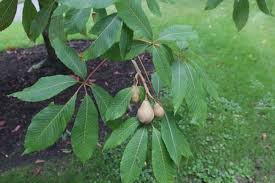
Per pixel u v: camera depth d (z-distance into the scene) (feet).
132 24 4.58
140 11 4.60
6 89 17.79
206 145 14.46
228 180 13.11
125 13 4.53
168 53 4.81
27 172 13.29
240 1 6.47
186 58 5.03
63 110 4.85
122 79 18.31
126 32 4.74
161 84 5.40
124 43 4.74
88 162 13.55
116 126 5.12
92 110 4.89
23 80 18.53
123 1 4.50
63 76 5.02
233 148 14.39
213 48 21.34
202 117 4.87
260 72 18.99
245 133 15.12
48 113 4.82
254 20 24.61
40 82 4.92
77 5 4.41
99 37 4.78
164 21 24.91
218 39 22.29
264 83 18.15
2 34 24.13
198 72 5.02
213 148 14.33
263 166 13.74
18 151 14.21
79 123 4.86
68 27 5.38
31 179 13.02
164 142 4.71
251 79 18.44
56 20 5.86
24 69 19.60
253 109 16.42
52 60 19.08
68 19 5.37
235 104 16.67
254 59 20.20
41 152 14.14
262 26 23.90
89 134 4.85
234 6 6.55
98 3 4.42
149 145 5.32
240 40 22.21
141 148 4.69
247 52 20.88
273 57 20.36
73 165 13.51
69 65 5.07
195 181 13.01
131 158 4.64
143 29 4.63
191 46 21.40
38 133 4.76
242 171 13.47
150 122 4.84
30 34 6.10
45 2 5.89
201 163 13.56
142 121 4.79
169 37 4.85
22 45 22.65
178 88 4.70
